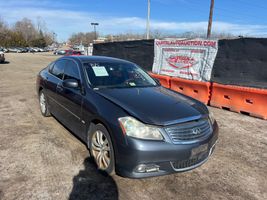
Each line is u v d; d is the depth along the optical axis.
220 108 7.52
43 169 3.49
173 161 3.01
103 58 4.91
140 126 2.96
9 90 9.10
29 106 6.76
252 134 5.35
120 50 12.71
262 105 6.49
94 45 14.88
